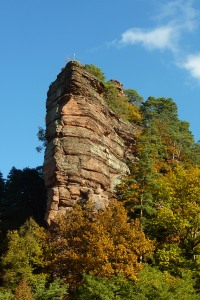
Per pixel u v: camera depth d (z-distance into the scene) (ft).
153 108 340.80
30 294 157.58
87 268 177.37
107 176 240.12
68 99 247.09
